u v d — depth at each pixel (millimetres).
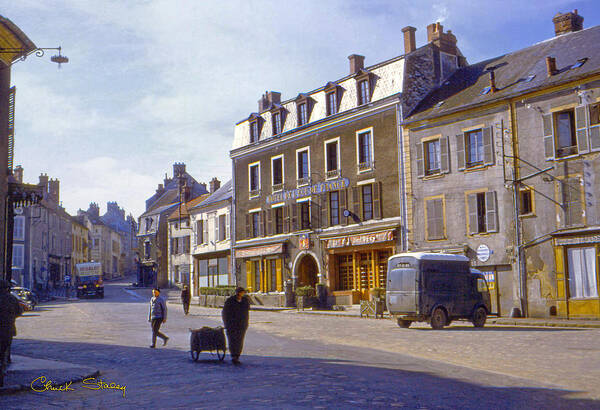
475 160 28234
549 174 25172
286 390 8562
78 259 92312
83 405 8336
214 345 12633
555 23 30969
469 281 21844
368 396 8000
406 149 30953
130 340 18500
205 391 8852
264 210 40844
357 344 16484
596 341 15422
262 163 41375
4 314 9703
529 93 25953
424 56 33062
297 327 22625
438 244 29109
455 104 29266
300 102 38344
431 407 7301
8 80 17328
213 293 40656
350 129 34562
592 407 7457
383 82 32781
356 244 33156
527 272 25641
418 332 19406
